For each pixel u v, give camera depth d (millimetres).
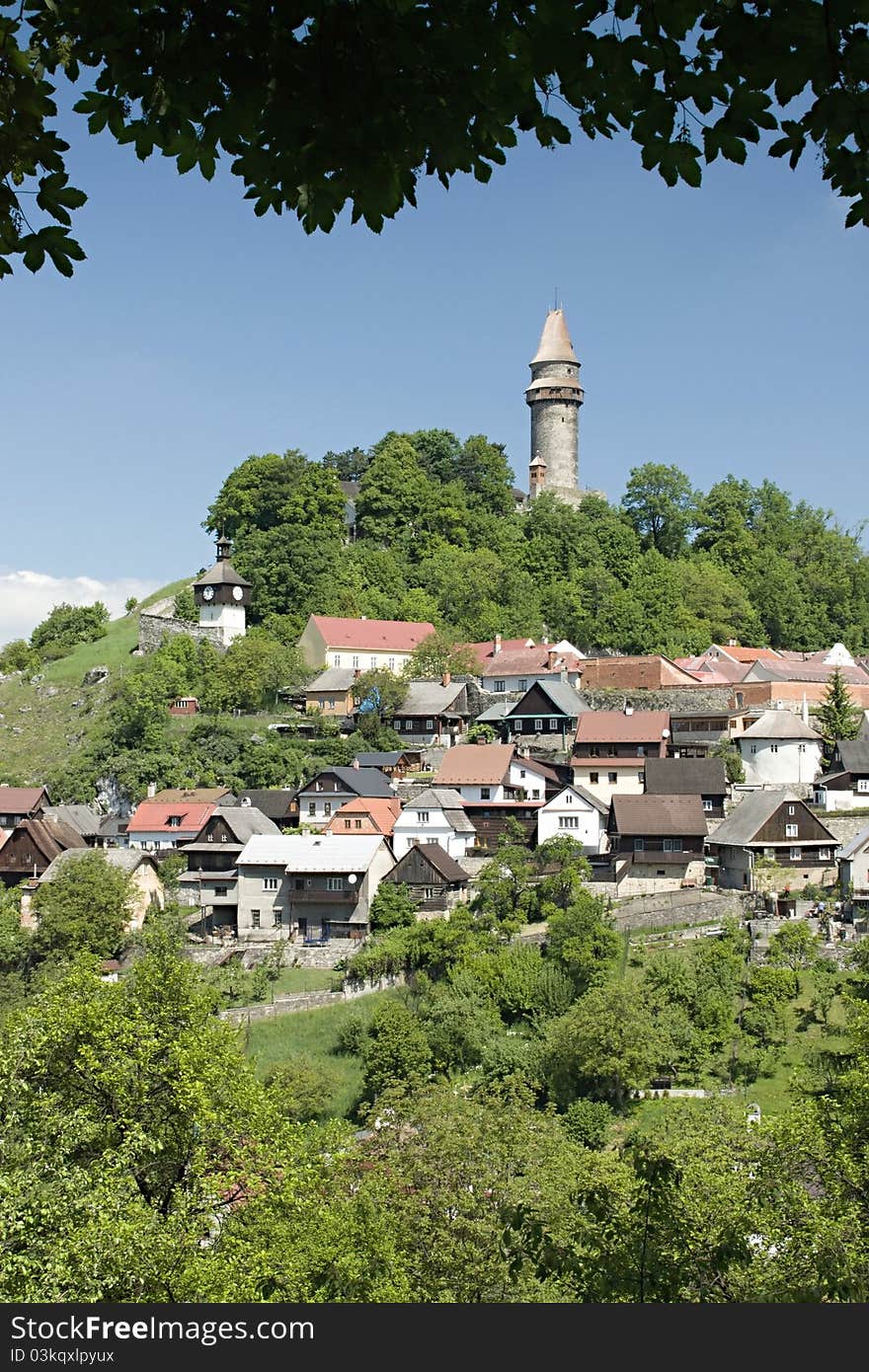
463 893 73000
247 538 134875
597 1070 47875
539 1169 33656
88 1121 24594
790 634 148750
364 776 88562
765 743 86812
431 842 78625
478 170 7555
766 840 69500
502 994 57438
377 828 79875
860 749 83438
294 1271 22312
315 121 7160
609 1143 44781
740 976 56656
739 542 159125
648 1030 49250
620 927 63625
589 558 143750
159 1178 25891
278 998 62844
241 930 74062
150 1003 28906
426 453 160625
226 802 90875
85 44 7234
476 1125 35281
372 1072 51812
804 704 96438
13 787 96062
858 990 53094
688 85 7113
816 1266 17000
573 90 7195
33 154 7645
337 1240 24156
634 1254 16312
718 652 122562
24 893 74000
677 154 7328
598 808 76438
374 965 63031
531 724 98375
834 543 169000
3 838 85750
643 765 84062
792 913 64312
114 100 7574
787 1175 20672
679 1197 18875
